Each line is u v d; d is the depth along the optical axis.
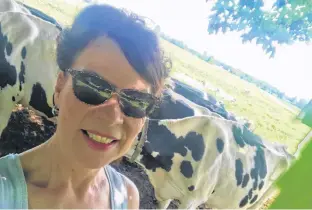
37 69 0.91
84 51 0.38
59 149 0.39
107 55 0.38
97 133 0.37
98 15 0.38
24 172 0.38
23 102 0.97
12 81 0.92
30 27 0.91
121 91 0.37
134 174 1.03
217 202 1.11
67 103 0.37
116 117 0.37
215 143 1.03
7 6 0.95
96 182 0.43
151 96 0.40
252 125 1.15
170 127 0.98
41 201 0.37
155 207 1.06
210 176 1.03
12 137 0.99
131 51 0.38
